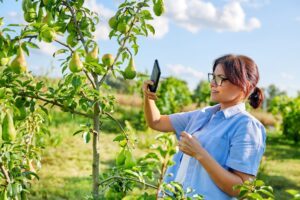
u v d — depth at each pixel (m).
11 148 2.36
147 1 2.53
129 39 2.56
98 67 2.29
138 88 13.18
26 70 2.25
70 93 2.28
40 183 5.78
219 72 2.26
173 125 2.69
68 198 5.26
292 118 13.74
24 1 2.47
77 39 2.55
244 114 2.27
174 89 13.64
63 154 7.66
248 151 2.15
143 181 1.81
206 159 2.06
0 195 2.22
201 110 2.54
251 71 2.27
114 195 2.23
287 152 11.14
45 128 2.96
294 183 7.27
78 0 2.53
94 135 2.37
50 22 2.43
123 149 2.26
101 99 2.31
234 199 2.18
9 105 2.20
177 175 2.39
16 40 2.19
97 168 2.34
